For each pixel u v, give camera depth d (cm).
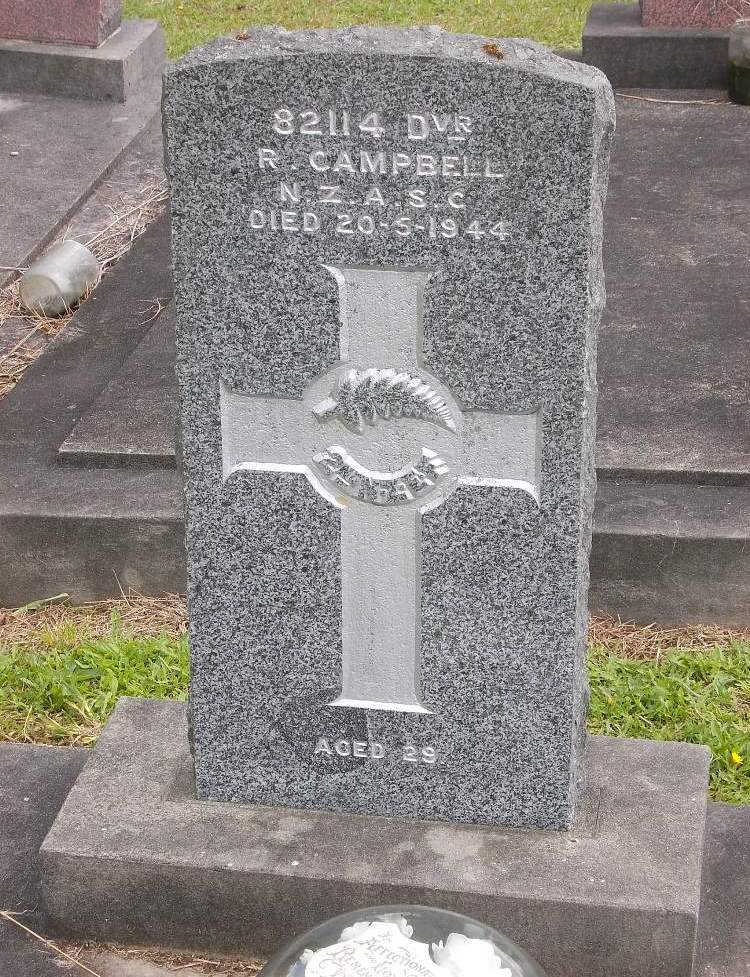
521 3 701
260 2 718
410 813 240
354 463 229
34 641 297
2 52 543
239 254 222
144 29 570
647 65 543
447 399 224
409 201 217
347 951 210
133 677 286
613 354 344
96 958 238
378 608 233
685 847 233
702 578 294
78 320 372
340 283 222
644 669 285
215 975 235
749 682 282
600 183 216
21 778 260
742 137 488
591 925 228
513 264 218
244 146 218
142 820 239
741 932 237
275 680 238
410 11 696
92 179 473
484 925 213
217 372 227
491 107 212
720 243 399
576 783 237
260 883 232
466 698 234
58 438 328
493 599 230
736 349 344
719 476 304
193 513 233
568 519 226
